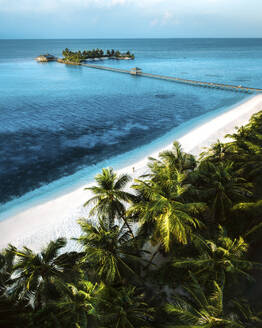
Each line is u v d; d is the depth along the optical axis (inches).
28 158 1299.2
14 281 461.7
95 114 2068.2
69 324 381.7
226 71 4143.7
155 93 2795.3
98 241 462.6
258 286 468.8
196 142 1430.9
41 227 809.5
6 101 2384.4
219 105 2287.2
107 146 1460.4
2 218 864.3
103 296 395.9
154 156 1301.7
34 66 4815.5
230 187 606.9
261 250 553.6
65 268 482.6
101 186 563.5
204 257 446.0
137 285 494.3
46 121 1876.2
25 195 996.6
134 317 365.4
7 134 1603.1
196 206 487.5
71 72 4158.5
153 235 548.4
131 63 5334.6
